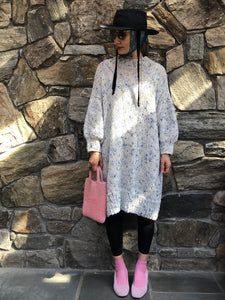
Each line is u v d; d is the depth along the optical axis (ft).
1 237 7.20
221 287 6.51
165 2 6.41
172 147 5.94
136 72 5.79
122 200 5.98
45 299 6.15
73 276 6.90
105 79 5.89
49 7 6.54
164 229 6.95
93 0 6.45
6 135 6.93
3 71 6.77
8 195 7.10
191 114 6.64
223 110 6.59
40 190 7.03
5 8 6.62
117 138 5.77
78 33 6.55
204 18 6.40
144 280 6.32
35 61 6.69
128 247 6.95
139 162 5.94
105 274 6.97
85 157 6.88
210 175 6.78
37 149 6.93
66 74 6.67
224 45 6.43
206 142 6.71
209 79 6.55
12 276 6.89
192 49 6.48
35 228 7.13
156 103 5.89
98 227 7.00
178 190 6.86
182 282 6.67
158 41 6.49
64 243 7.13
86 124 5.98
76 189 6.97
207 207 6.88
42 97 6.79
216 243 6.94
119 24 5.61
